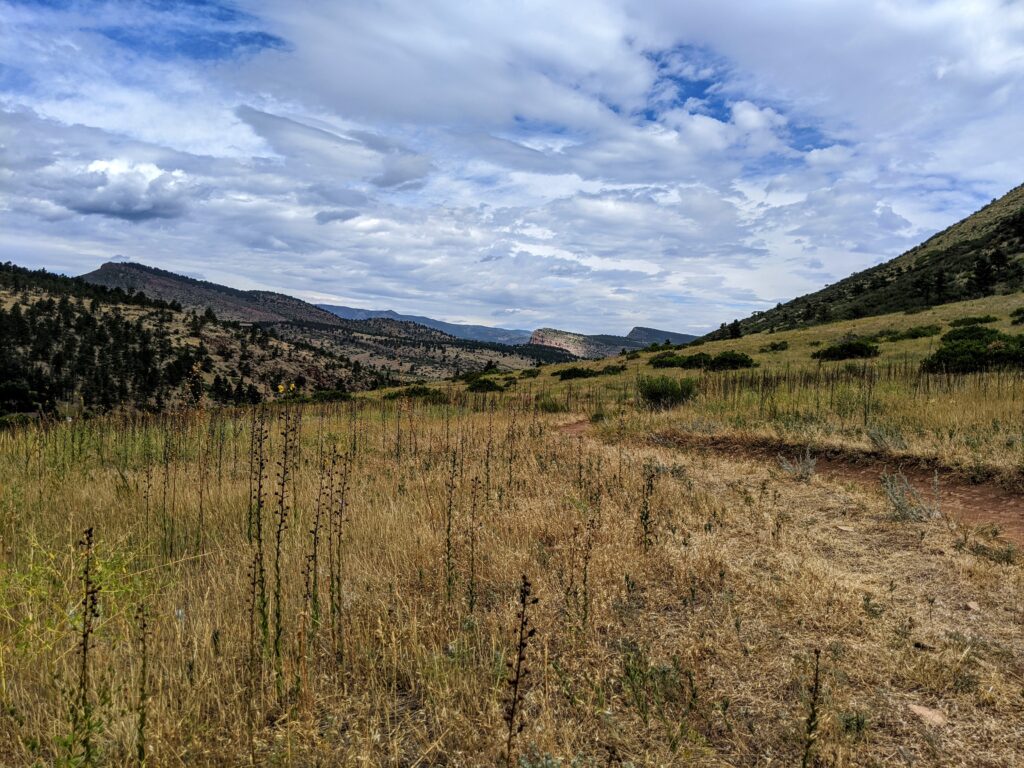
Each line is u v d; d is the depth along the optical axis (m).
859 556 5.12
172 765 2.43
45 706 2.80
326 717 2.76
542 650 3.38
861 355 32.75
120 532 5.25
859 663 3.27
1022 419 9.25
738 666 3.27
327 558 4.84
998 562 4.82
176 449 9.15
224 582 4.29
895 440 8.98
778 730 2.72
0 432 10.18
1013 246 69.56
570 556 4.55
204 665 3.04
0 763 2.46
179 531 5.60
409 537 5.26
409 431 13.31
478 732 2.70
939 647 3.46
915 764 2.49
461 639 3.47
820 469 8.94
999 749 2.58
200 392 10.28
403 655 3.31
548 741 2.53
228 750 2.53
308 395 37.09
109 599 3.45
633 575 4.46
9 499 5.87
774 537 5.36
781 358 37.75
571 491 7.12
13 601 3.59
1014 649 3.46
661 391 18.30
